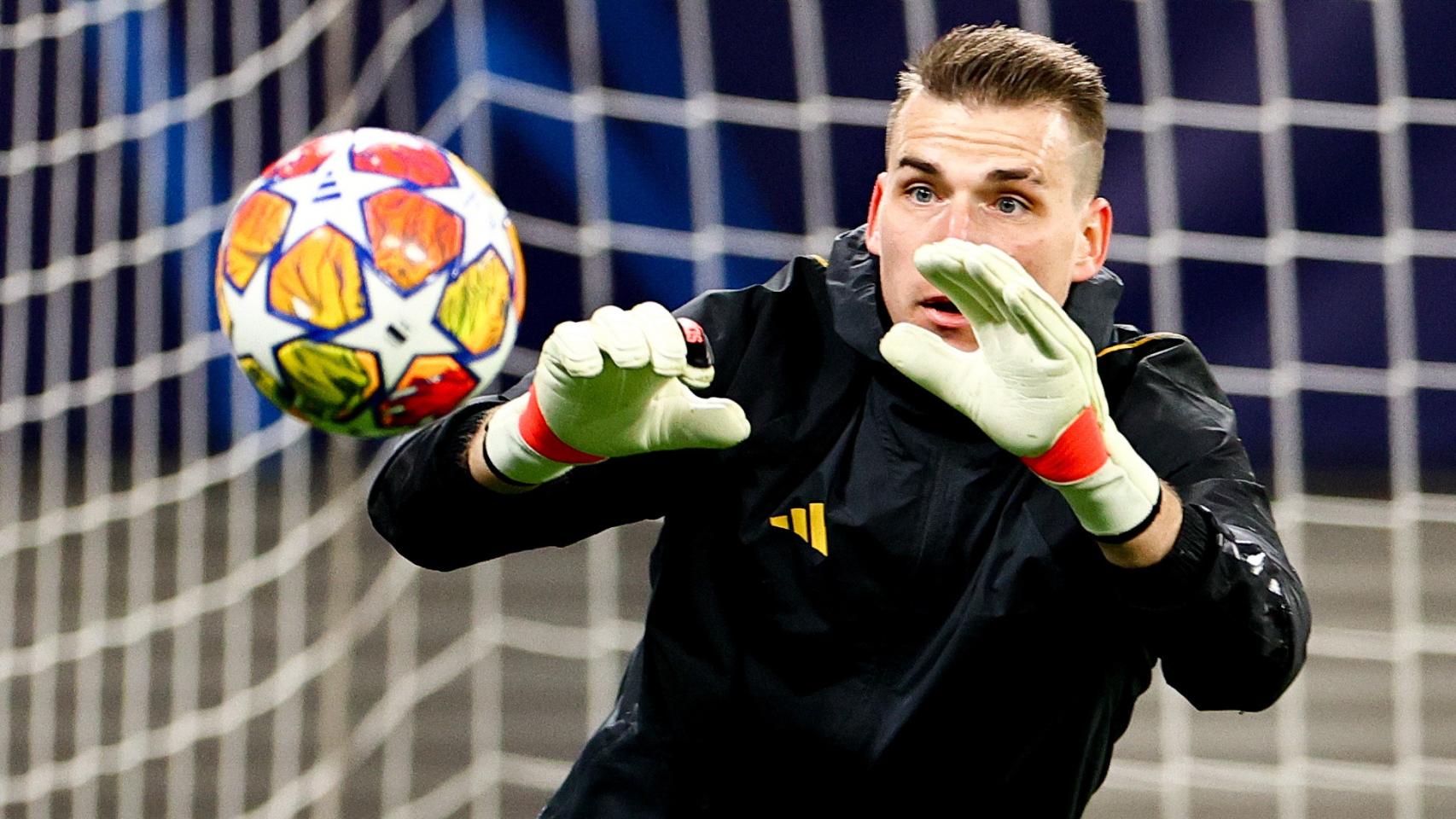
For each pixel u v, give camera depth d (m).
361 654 22.31
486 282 7.19
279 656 21.44
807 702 7.17
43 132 19.38
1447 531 26.91
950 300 6.71
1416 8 20.16
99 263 19.20
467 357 7.16
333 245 6.95
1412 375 18.55
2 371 20.67
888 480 7.07
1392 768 20.14
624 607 23.91
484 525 7.00
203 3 17.91
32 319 21.80
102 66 18.31
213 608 22.77
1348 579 25.47
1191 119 19.97
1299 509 18.23
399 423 7.22
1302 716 21.67
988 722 7.12
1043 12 19.80
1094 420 6.12
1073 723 7.15
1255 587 6.39
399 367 7.04
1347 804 19.20
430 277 7.02
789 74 20.38
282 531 24.31
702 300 7.36
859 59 20.38
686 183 20.84
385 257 6.96
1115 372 7.22
